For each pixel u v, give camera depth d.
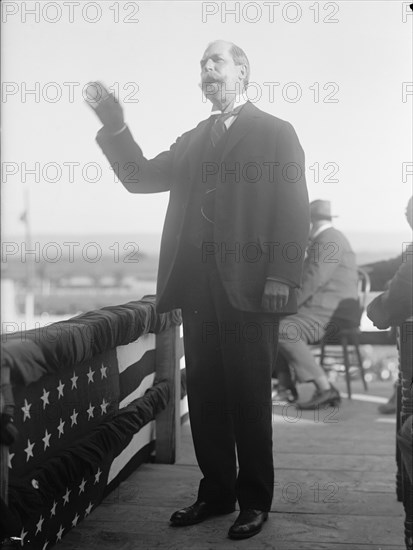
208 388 3.26
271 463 3.17
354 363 7.15
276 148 3.07
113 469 3.60
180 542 3.06
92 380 3.20
